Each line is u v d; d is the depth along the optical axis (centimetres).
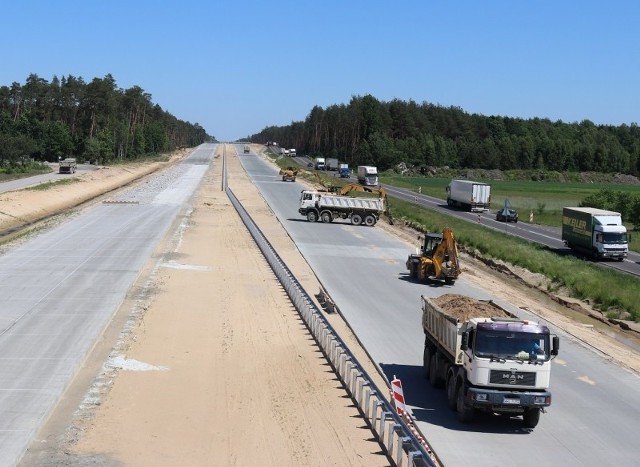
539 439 1964
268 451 1808
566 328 3359
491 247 5759
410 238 6325
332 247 5519
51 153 16350
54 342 2714
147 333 2942
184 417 2036
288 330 3072
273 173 14600
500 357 1959
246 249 5359
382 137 19862
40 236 5612
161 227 6353
